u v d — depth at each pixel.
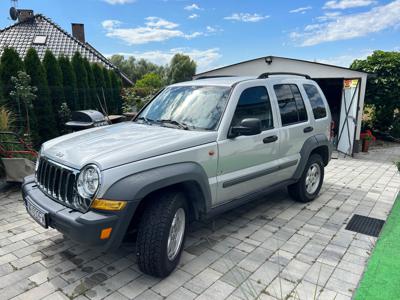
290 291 2.86
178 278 3.02
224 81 4.06
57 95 9.20
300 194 4.98
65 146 3.20
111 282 2.94
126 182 2.62
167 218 2.84
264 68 11.12
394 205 5.13
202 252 3.52
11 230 3.93
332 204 5.14
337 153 10.18
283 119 4.37
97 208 2.58
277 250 3.59
